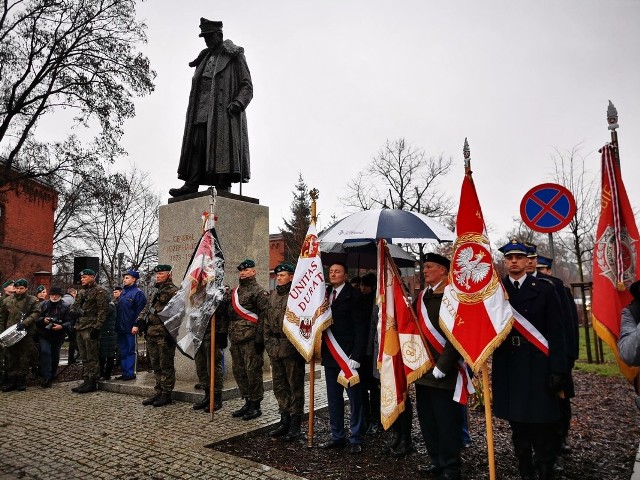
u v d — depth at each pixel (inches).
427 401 173.3
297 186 1311.5
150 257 1157.1
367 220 198.2
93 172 784.9
